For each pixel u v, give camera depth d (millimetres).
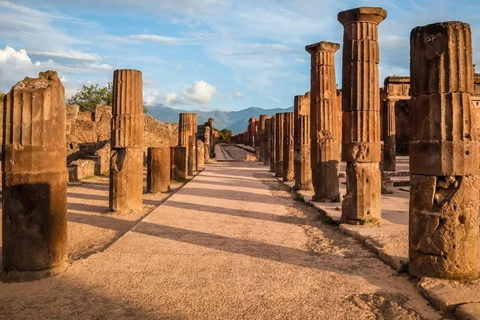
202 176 27141
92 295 6199
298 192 18344
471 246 6656
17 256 6703
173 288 6512
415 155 7023
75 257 8344
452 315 5566
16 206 6684
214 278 6996
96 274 7109
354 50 11344
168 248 8898
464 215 6625
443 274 6621
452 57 6691
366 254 8594
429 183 6789
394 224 11148
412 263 7043
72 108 45875
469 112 6707
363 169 11156
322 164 15250
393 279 7012
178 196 17328
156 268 7496
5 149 6742
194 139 32000
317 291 6445
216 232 10586
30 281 6703
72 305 5836
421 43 6945
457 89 6680
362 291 6453
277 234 10461
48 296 6137
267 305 5898
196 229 10906
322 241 9727
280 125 26766
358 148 11211
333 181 15281
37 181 6750
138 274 7148
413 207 7039
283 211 13945
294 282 6844
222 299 6094
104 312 5621
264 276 7133
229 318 5469
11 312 5598
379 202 11344
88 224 11852
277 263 7906
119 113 13570
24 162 6684
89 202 15859
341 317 5527
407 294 6324
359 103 11250
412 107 7180
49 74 7133
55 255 7012
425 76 6883
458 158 6594
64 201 7207
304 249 9000
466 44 6758
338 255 8516
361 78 11281
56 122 6996
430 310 5742
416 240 6953
